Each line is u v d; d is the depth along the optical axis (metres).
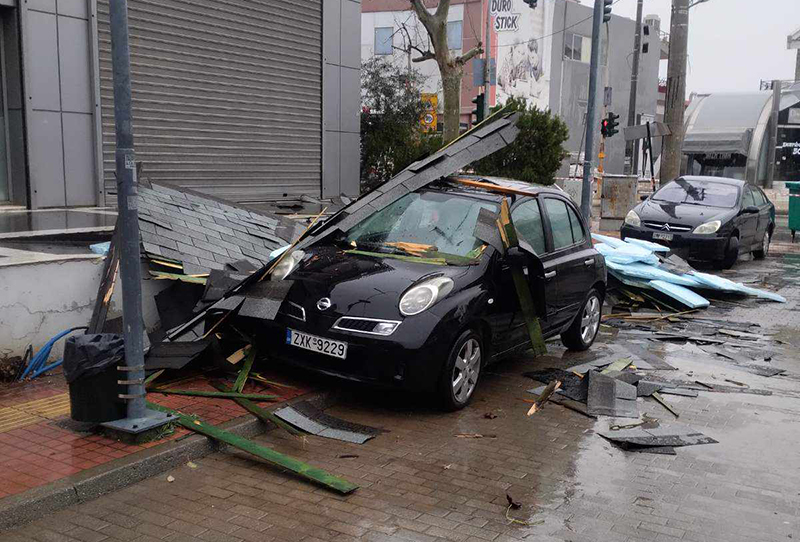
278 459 4.74
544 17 43.72
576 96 47.09
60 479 4.25
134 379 4.91
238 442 4.91
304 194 16.53
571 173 43.28
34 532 3.87
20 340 6.37
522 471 4.94
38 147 11.30
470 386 6.22
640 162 53.38
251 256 8.70
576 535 4.04
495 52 41.06
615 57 49.66
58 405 5.58
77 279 6.79
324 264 6.51
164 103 13.23
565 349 8.40
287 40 15.70
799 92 39.44
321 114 16.86
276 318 6.12
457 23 41.50
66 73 11.57
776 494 4.71
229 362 6.36
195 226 8.87
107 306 6.52
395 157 23.38
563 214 7.93
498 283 6.43
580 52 46.81
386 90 24.86
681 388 7.05
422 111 25.45
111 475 4.38
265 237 9.52
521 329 6.98
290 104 16.02
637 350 8.46
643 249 12.00
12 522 3.89
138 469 4.54
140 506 4.22
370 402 6.23
